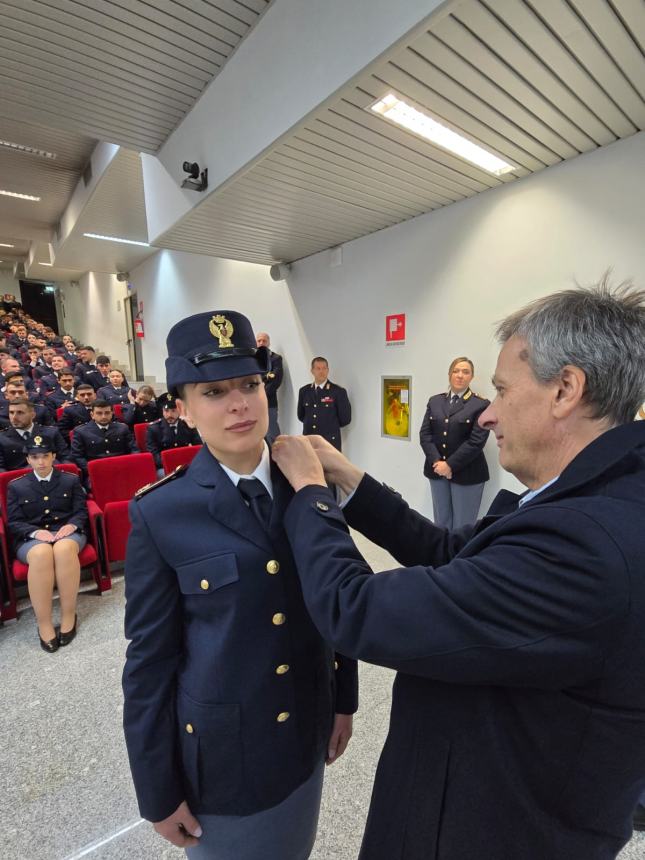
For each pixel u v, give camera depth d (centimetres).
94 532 251
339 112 177
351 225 323
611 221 210
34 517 238
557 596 39
